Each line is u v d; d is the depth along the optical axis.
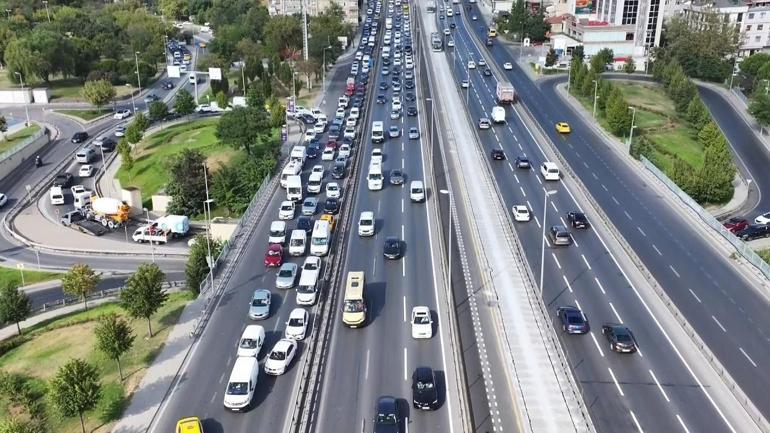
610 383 56.56
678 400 54.41
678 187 101.00
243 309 69.75
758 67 171.75
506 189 101.56
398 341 62.94
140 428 52.28
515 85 166.88
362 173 110.62
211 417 53.19
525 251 81.50
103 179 126.00
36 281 87.50
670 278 75.12
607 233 86.44
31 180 126.38
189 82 196.75
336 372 58.19
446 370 58.34
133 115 164.00
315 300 70.19
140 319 68.81
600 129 131.75
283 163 117.44
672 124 137.12
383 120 141.88
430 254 81.19
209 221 96.81
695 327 65.56
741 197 110.62
